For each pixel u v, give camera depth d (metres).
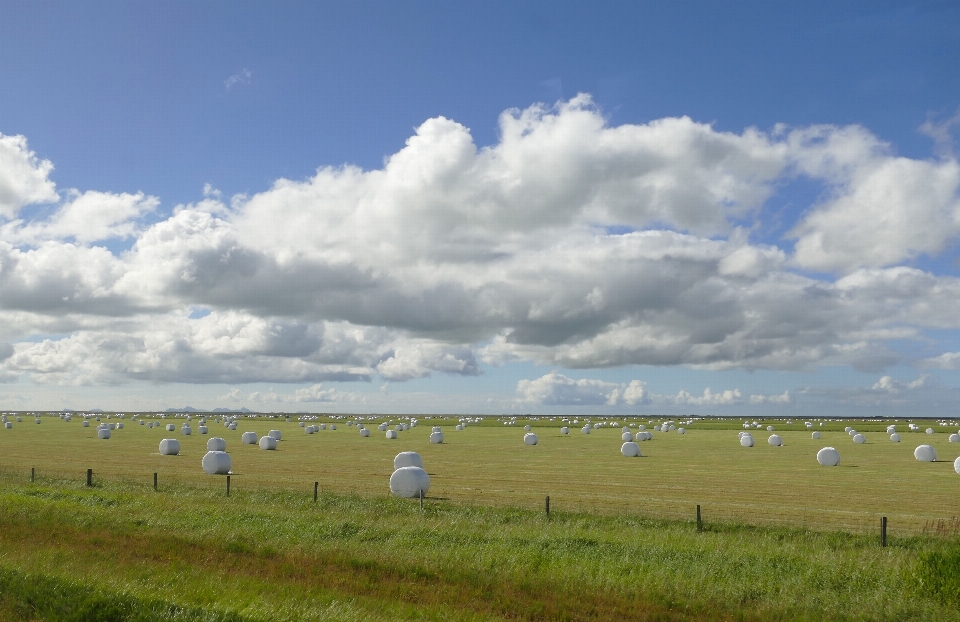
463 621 13.55
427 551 18.67
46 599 13.35
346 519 23.28
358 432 111.56
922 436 105.56
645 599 15.19
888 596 15.31
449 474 44.34
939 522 24.88
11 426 122.38
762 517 27.38
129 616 12.84
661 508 29.45
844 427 137.62
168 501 26.89
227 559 17.88
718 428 133.12
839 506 30.72
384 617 13.49
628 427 127.00
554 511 27.39
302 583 15.78
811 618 14.22
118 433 99.31
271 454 61.81
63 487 32.34
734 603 15.12
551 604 14.89
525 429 123.38
